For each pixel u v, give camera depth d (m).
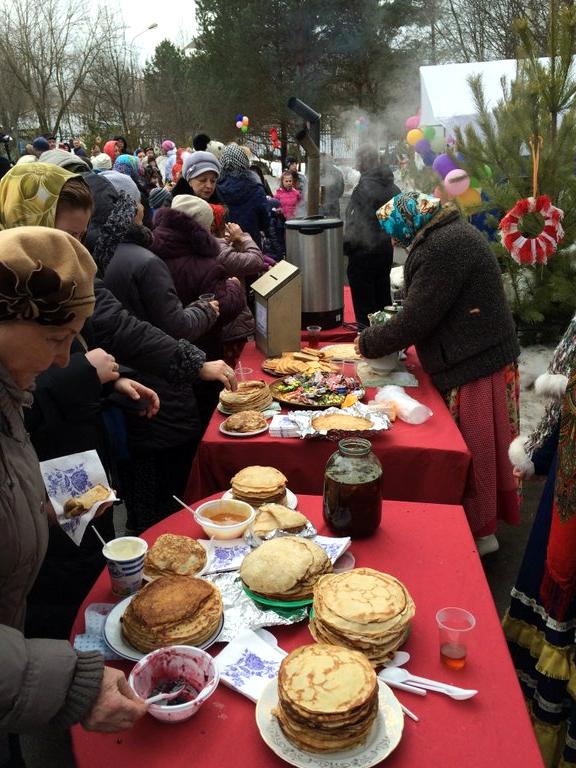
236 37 16.69
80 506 1.40
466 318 2.55
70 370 1.70
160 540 1.51
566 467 1.52
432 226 2.51
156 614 1.22
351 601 1.23
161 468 2.79
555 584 1.61
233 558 1.50
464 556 1.53
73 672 0.97
